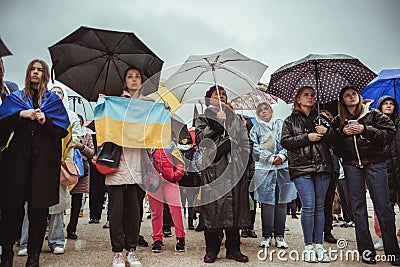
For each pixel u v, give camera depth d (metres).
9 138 4.03
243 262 4.51
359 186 4.51
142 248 5.41
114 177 4.16
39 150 3.96
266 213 5.44
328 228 5.70
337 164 5.77
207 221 4.45
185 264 4.43
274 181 5.43
